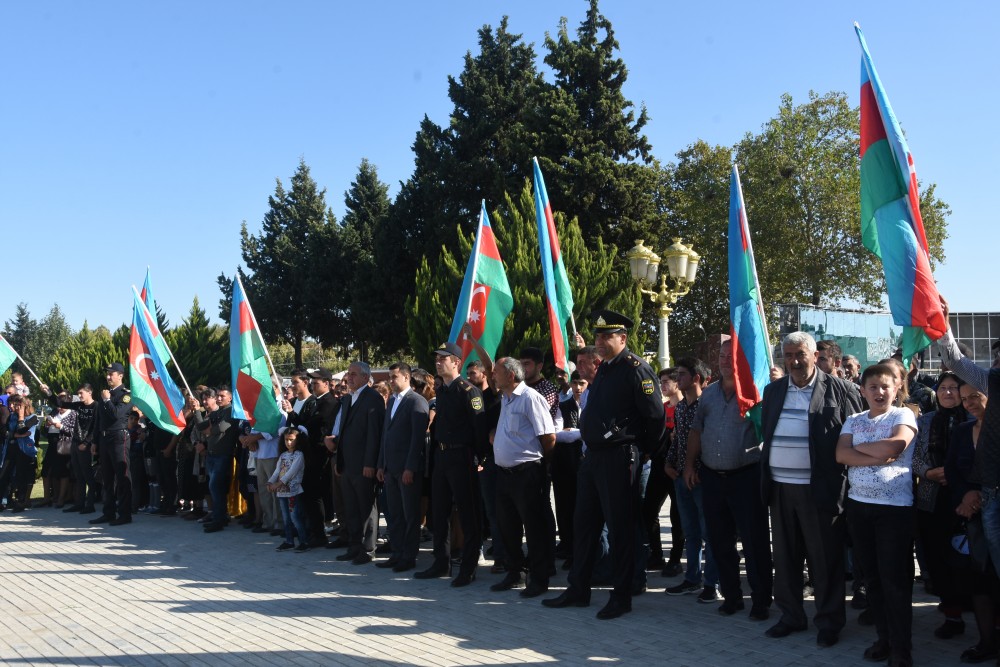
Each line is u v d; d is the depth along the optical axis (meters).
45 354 80.94
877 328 17.88
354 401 8.98
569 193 27.80
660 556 8.41
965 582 5.33
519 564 7.59
